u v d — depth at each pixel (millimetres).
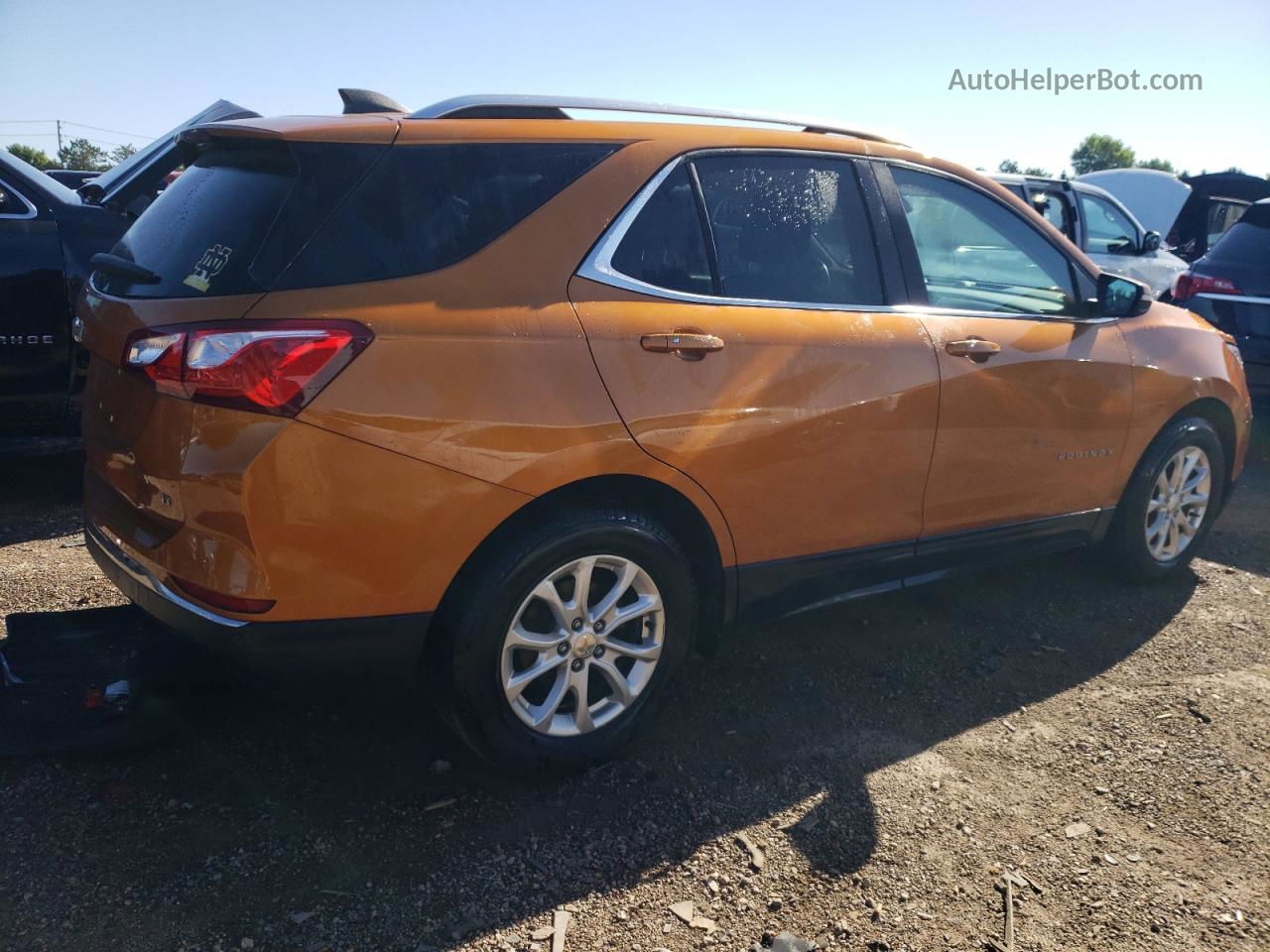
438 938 2213
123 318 2510
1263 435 7512
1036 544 3857
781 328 2953
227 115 5684
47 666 3016
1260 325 6578
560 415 2539
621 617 2783
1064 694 3428
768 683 3443
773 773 2900
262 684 2611
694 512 2871
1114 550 4281
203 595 2334
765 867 2492
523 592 2574
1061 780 2910
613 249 2738
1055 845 2617
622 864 2482
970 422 3391
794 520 3062
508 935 2234
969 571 3676
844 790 2824
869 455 3152
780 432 2930
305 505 2291
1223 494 4562
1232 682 3535
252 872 2387
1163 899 2430
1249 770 2982
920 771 2938
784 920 2316
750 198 3039
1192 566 4691
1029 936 2297
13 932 2162
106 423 2609
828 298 3125
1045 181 9070
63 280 4711
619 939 2236
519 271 2582
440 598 2494
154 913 2238
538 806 2693
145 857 2422
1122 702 3377
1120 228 10023
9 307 4625
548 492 2602
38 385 4762
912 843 2604
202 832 2521
